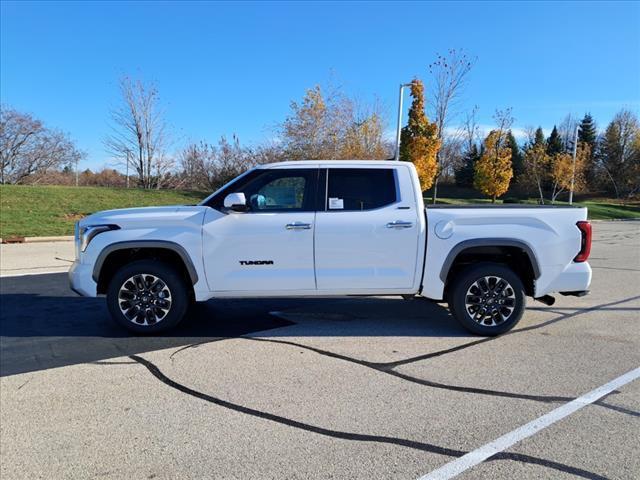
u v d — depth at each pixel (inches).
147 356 194.7
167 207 227.1
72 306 282.5
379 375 174.1
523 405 149.7
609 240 777.6
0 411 147.9
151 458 121.8
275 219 215.6
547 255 219.1
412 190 220.5
